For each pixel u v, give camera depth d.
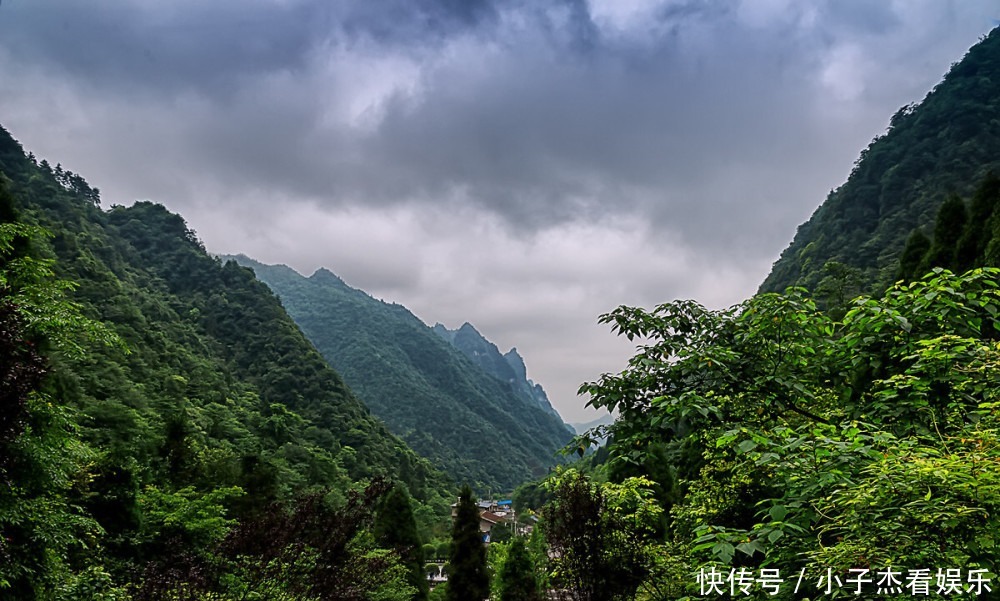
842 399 3.94
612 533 6.33
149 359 47.88
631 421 4.12
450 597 17.44
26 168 71.44
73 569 9.56
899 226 45.22
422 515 48.31
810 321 3.87
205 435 38.81
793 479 2.84
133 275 73.50
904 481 2.36
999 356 3.11
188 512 13.20
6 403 4.68
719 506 6.36
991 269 3.34
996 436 2.74
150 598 6.46
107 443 22.08
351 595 8.52
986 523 2.28
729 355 3.76
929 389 3.36
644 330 4.34
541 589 8.27
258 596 7.33
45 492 6.35
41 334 7.17
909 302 3.63
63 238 54.75
